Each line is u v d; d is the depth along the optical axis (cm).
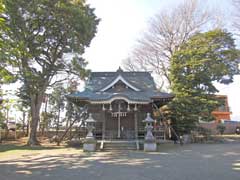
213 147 1559
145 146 1380
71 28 1780
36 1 1650
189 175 731
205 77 2059
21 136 2514
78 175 751
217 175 726
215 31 2164
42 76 1839
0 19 777
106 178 706
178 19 2745
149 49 2886
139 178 700
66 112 2272
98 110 1828
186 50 2130
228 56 2147
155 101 1809
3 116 780
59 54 1886
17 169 863
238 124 3027
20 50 941
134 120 1831
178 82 2064
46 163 994
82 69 1861
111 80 1877
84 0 1962
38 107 1888
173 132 1889
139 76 2166
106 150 1419
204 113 1998
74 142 1852
